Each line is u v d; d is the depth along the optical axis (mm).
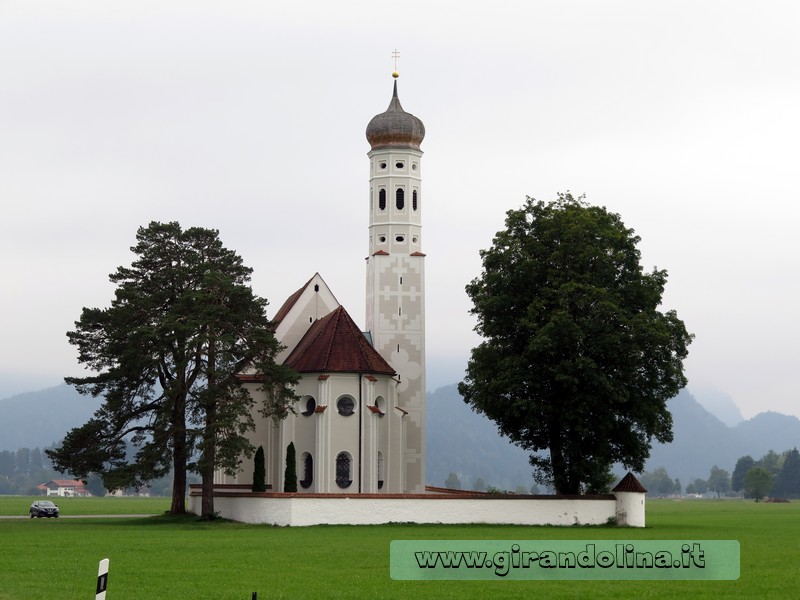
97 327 91500
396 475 101938
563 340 81688
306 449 98688
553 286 85188
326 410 97500
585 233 85000
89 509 149625
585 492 97438
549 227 86500
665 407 87000
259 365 88125
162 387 91250
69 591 42844
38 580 46219
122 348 88625
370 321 110750
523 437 89500
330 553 57875
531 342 81875
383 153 112188
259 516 84312
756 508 182750
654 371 86438
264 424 102250
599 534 72938
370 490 97812
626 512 84250
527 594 43375
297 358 101375
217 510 93938
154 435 86125
